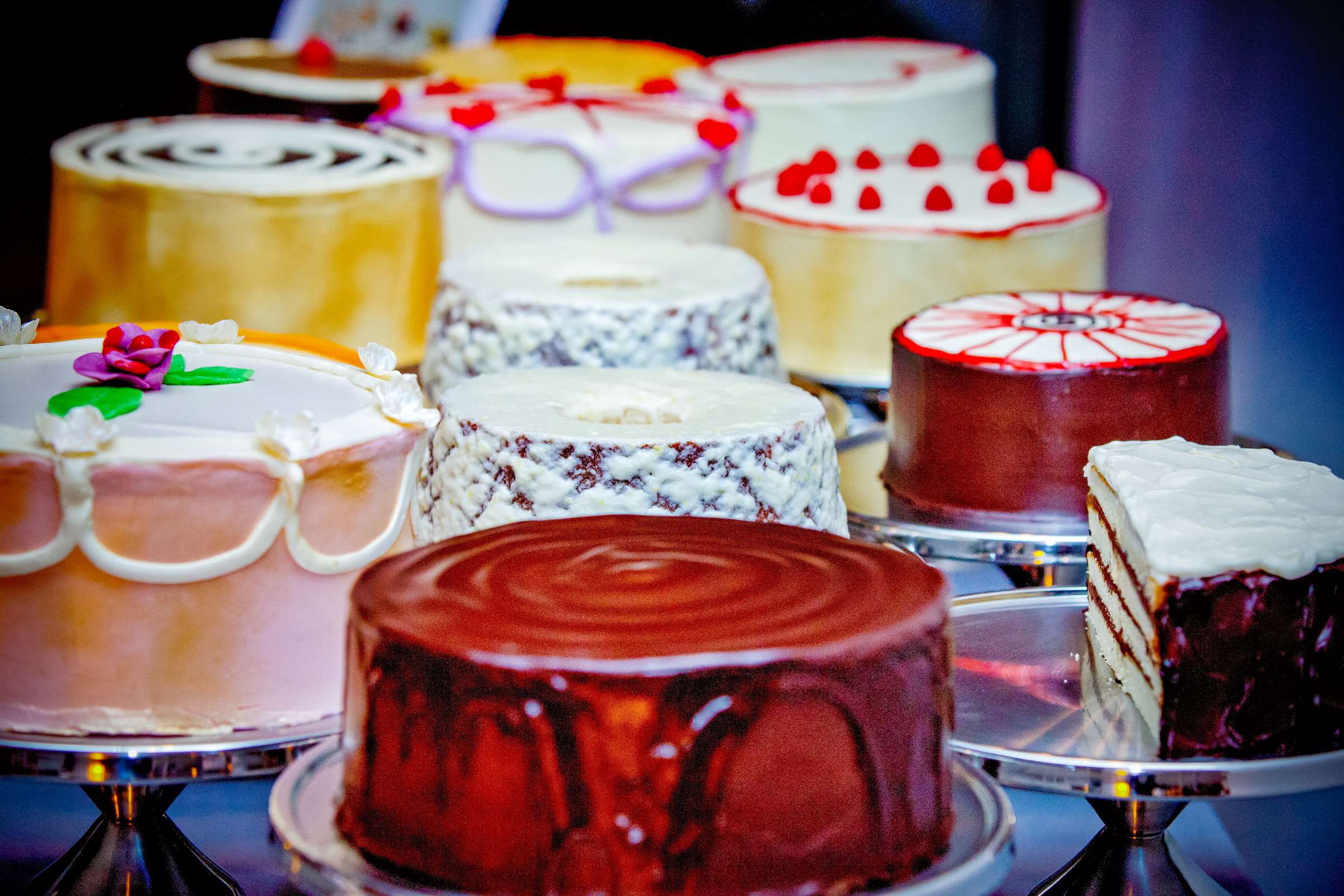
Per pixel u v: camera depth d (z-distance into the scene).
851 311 2.51
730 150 2.85
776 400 1.81
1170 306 2.23
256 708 1.44
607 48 3.82
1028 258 2.47
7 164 2.71
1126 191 2.80
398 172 2.45
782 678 1.12
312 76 3.19
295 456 1.39
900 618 1.19
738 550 1.35
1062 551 1.83
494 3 3.86
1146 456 1.73
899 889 1.17
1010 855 1.23
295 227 2.33
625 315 2.04
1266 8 2.19
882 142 3.18
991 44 3.34
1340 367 1.98
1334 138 1.97
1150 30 2.64
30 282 2.73
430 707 1.15
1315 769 1.38
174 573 1.38
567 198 2.72
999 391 1.95
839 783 1.16
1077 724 1.50
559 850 1.12
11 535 1.36
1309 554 1.42
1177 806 1.51
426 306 2.53
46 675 1.40
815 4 3.73
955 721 1.49
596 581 1.27
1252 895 1.85
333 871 1.17
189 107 3.13
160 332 1.62
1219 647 1.43
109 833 1.48
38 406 1.48
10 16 2.65
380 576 1.28
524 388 1.85
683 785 1.11
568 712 1.11
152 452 1.37
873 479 2.15
